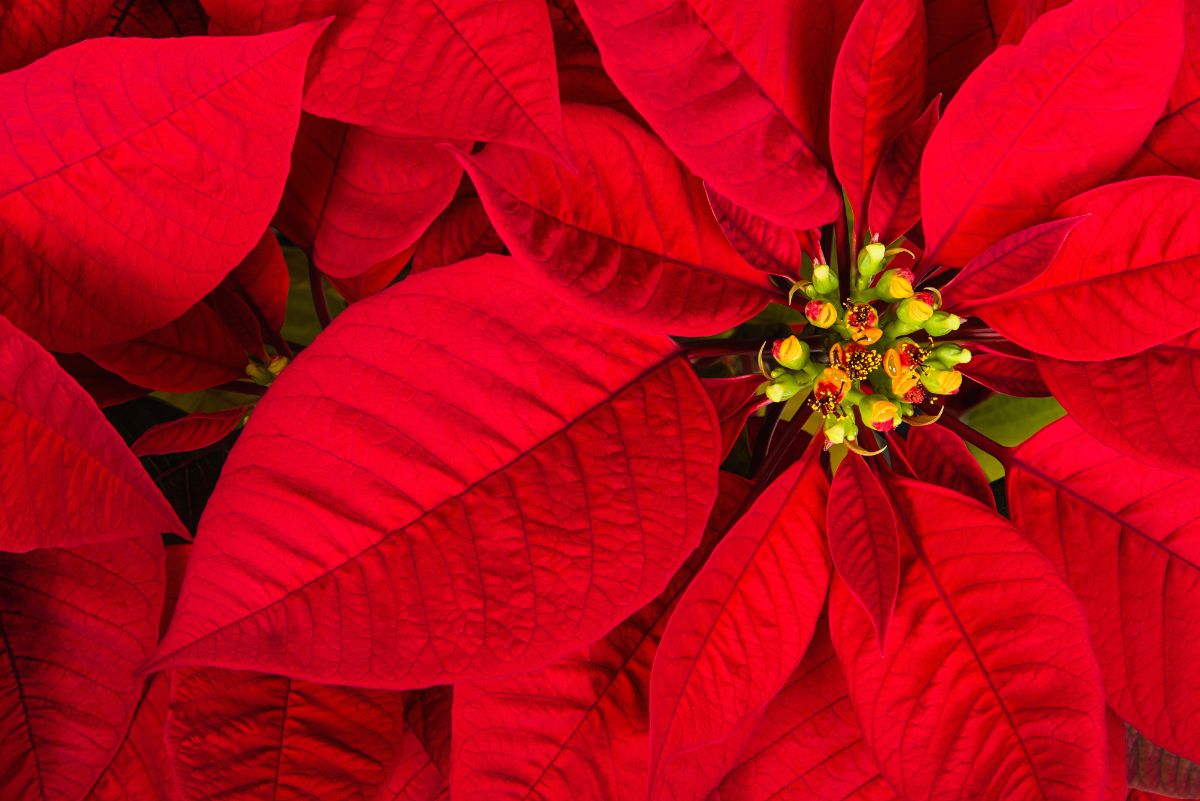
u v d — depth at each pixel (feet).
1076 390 1.42
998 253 1.39
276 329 1.61
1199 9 1.38
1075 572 1.50
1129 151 1.38
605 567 1.37
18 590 1.48
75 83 1.30
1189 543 1.47
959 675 1.44
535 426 1.38
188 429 1.57
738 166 1.39
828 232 1.54
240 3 1.35
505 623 1.36
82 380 1.57
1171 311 1.38
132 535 1.31
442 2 1.32
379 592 1.35
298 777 1.51
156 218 1.36
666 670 1.38
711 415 1.40
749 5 1.36
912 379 1.42
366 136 1.47
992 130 1.39
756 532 1.42
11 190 1.34
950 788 1.44
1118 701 1.50
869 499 1.43
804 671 1.52
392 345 1.35
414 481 1.36
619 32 1.34
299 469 1.34
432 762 1.58
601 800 1.46
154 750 1.55
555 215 1.36
